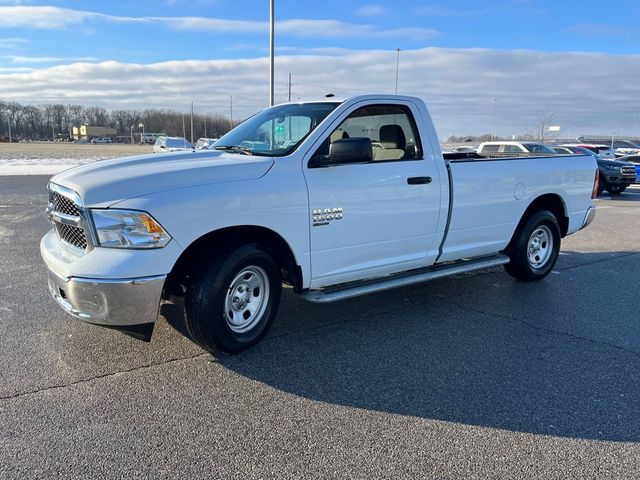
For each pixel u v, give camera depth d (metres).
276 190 4.12
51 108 149.00
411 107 5.12
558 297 6.01
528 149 17.88
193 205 3.73
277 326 4.90
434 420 3.29
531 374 3.96
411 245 5.14
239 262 4.00
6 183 19.89
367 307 5.52
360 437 3.09
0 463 2.77
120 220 3.55
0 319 4.91
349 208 4.57
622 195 20.45
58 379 3.74
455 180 5.38
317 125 4.50
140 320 3.66
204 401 3.48
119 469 2.74
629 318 5.29
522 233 6.31
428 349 4.41
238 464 2.81
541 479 2.72
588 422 3.29
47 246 4.19
